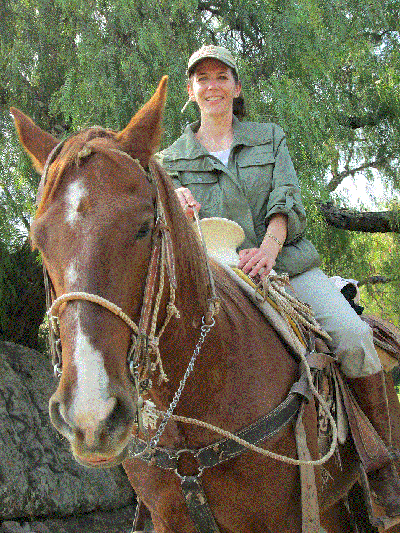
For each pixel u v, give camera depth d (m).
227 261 2.80
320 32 8.12
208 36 7.53
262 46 8.15
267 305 2.65
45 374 7.04
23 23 7.30
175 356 2.16
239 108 3.68
